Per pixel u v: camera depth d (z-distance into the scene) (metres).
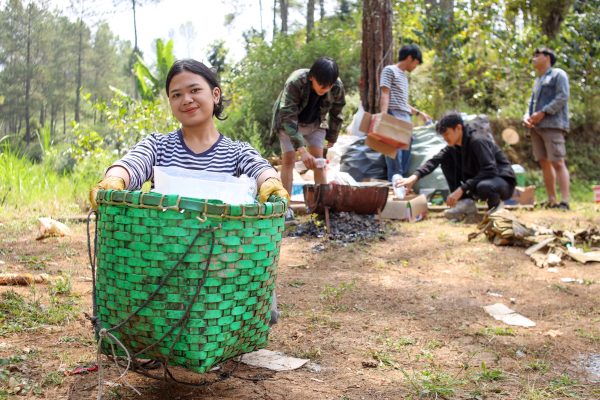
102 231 2.42
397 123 7.86
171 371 2.98
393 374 3.15
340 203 6.89
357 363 3.29
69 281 4.42
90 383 2.80
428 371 3.17
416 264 5.71
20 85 20.42
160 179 2.53
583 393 3.01
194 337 2.33
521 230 6.35
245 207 2.32
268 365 3.18
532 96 9.12
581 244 6.52
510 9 14.79
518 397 2.91
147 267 2.31
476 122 8.17
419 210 7.80
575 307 4.53
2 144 10.35
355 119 10.00
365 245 6.36
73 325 3.62
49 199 8.78
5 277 4.36
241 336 2.50
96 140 10.80
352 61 14.87
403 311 4.30
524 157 13.30
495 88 14.43
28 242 5.98
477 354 3.52
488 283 5.14
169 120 11.27
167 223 2.27
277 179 2.77
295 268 5.43
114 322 2.44
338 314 4.17
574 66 14.41
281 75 14.12
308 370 3.16
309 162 6.31
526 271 5.52
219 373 3.02
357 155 9.61
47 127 11.95
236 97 16.58
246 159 2.88
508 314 4.30
